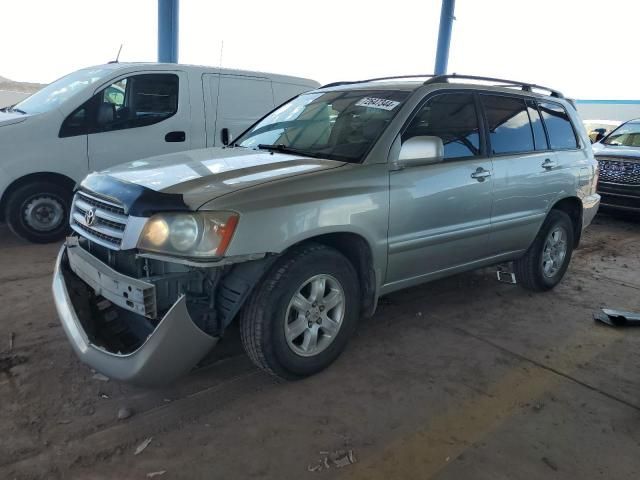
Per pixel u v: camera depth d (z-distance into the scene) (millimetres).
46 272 4766
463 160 3828
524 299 4766
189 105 6379
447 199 3670
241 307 2859
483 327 4098
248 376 3215
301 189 2916
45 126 5516
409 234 3488
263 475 2391
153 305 2561
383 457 2545
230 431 2688
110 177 3021
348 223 3090
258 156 3457
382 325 4043
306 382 3170
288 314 2965
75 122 5691
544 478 2449
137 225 2594
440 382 3250
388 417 2863
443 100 3803
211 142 6605
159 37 8633
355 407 2939
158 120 6191
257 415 2828
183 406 2883
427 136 3379
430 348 3697
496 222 4129
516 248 4477
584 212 5121
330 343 3221
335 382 3186
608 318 4285
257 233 2697
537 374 3404
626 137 9242
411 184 3428
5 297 4141
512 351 3713
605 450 2666
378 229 3277
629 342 3941
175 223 2578
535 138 4539
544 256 4805
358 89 4035
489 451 2617
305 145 3676
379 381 3225
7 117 5570
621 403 3104
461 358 3572
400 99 3641
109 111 5852
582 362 3594
